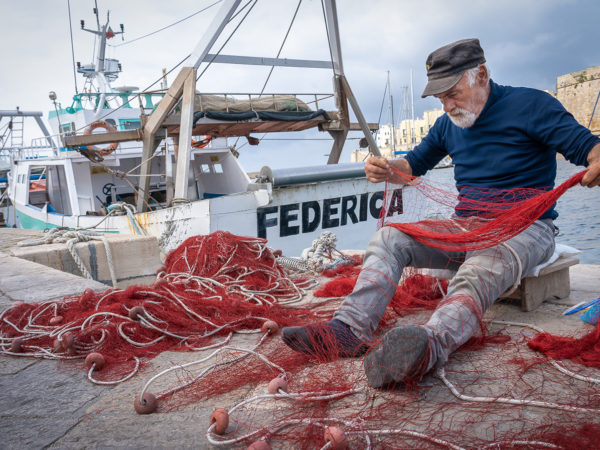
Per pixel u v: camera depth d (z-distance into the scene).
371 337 2.51
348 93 10.44
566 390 1.99
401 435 1.72
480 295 2.41
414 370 2.00
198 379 2.41
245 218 8.19
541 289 3.06
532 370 2.21
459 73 2.72
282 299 4.02
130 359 2.84
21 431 2.04
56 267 6.80
